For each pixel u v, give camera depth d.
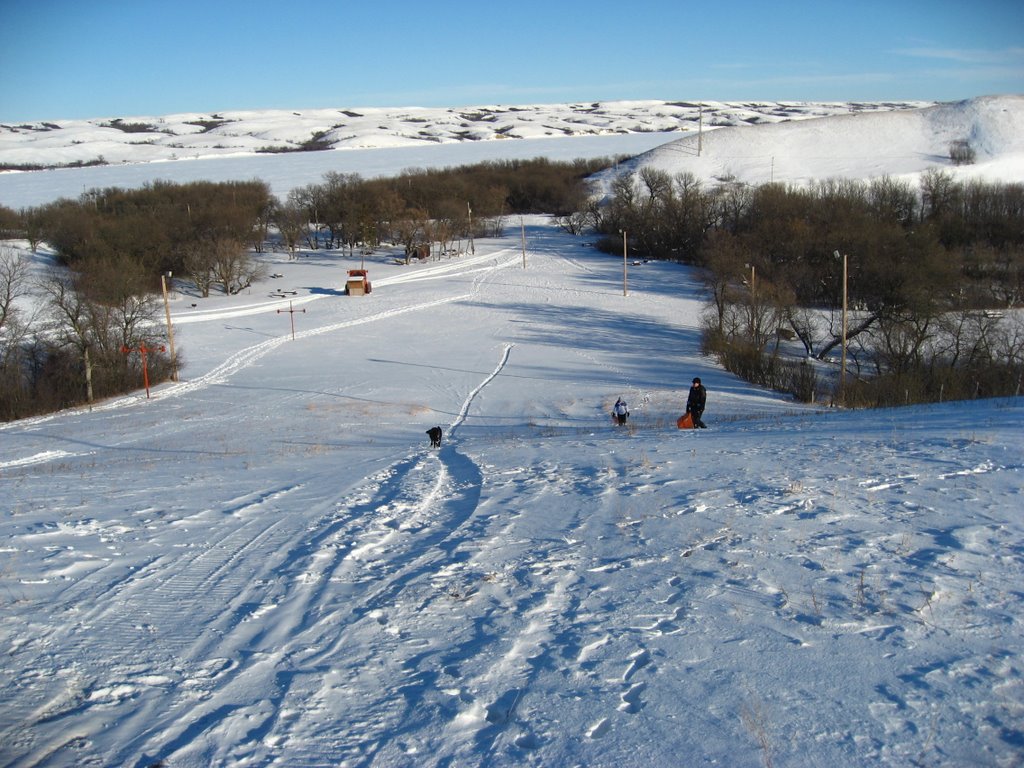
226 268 84.06
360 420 33.00
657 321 66.25
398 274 91.75
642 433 20.86
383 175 157.38
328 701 5.89
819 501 9.98
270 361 53.41
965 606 6.70
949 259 53.97
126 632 7.26
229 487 14.72
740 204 98.81
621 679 5.94
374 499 12.81
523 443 19.98
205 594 8.20
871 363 50.78
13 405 41.66
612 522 9.89
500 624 7.04
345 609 7.60
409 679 6.16
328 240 118.25
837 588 7.24
